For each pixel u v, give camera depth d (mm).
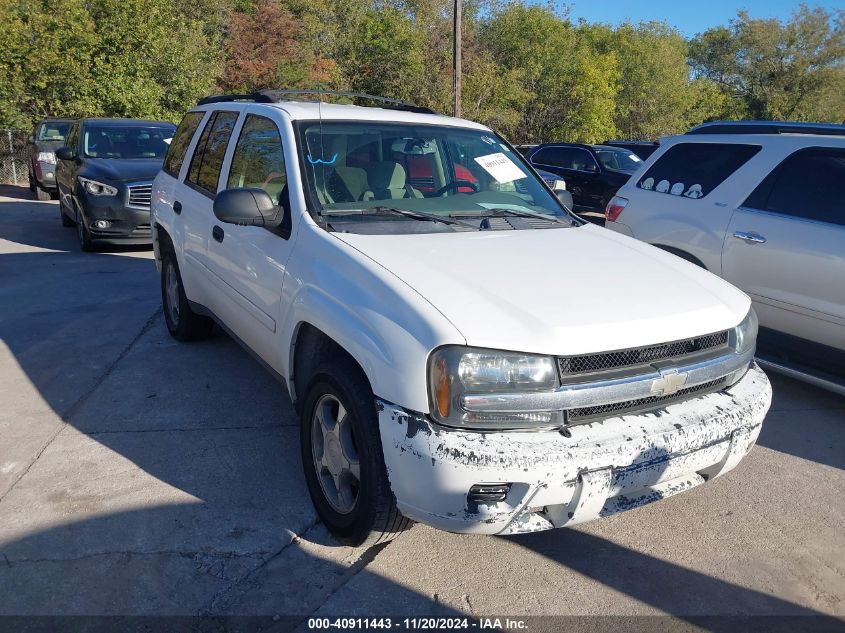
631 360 2783
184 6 30906
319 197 3582
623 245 3744
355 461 2979
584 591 2953
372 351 2711
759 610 2875
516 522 2643
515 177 4363
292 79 33938
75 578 2895
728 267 5211
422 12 35469
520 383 2576
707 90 50562
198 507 3430
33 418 4379
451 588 2939
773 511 3609
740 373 3225
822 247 4641
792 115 53531
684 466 2848
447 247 3287
